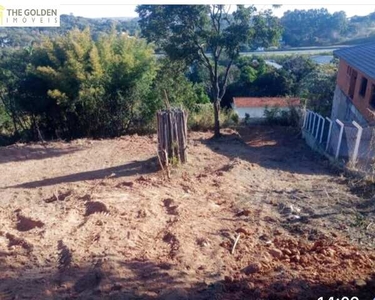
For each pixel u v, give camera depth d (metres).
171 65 17.73
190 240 6.27
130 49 16.89
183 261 5.52
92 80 15.74
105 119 17.16
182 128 11.35
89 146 14.39
